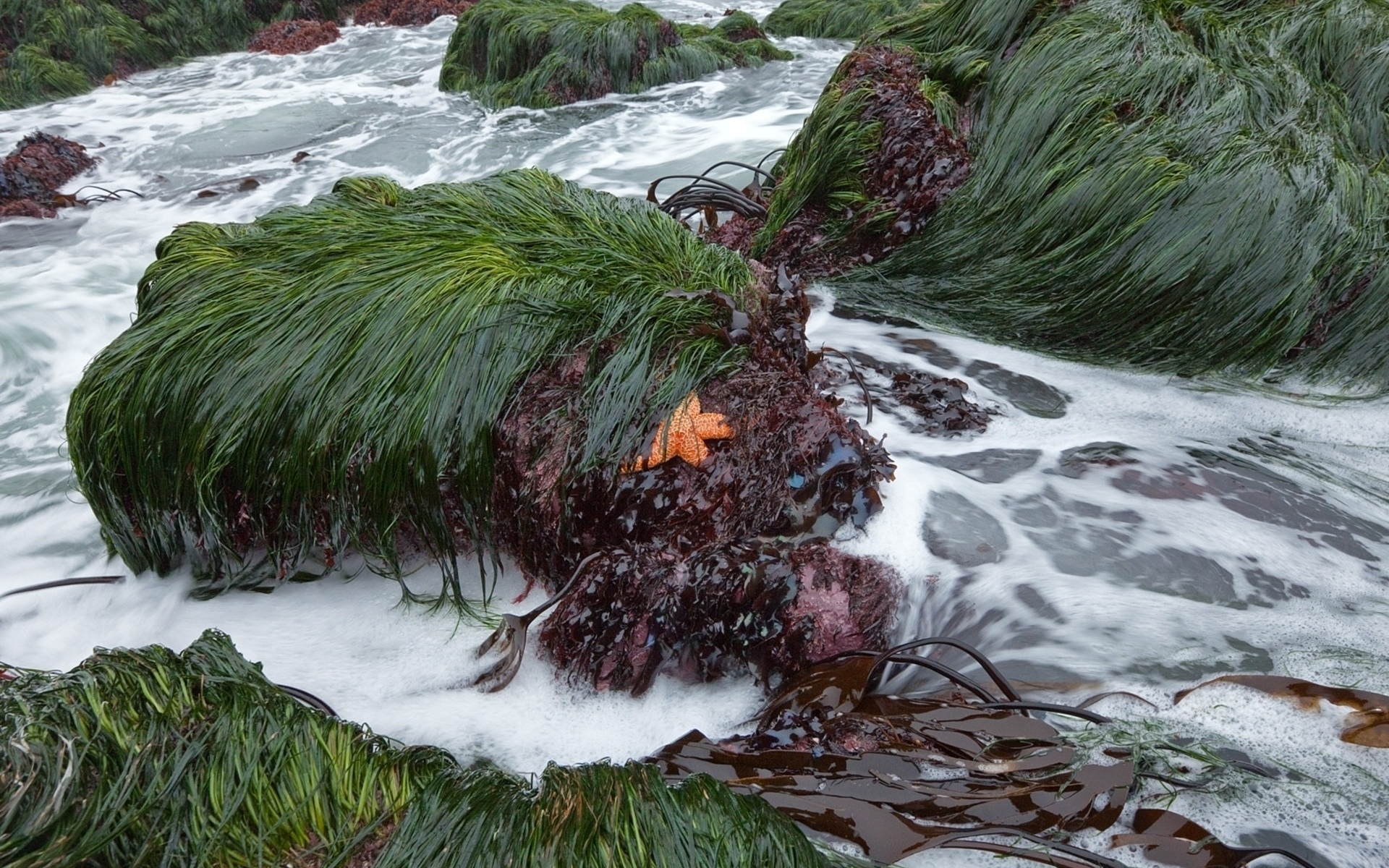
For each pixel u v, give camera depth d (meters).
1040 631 3.57
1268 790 2.89
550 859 2.46
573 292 4.13
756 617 3.34
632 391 3.72
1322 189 5.22
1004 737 2.99
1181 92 5.70
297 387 3.92
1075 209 5.57
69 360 6.76
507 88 12.40
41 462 5.47
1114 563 3.88
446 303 4.04
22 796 2.44
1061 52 5.98
